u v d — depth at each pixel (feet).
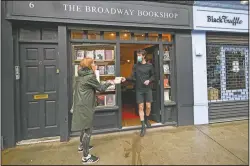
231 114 16.93
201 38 15.87
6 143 11.92
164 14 14.73
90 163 9.72
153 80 14.73
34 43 12.92
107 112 14.30
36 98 13.04
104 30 13.94
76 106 9.65
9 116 12.01
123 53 23.79
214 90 16.63
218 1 15.94
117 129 14.30
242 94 17.38
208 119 16.20
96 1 13.41
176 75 15.52
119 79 11.18
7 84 11.98
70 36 13.75
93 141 12.60
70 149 11.62
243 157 10.07
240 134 13.50
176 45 15.40
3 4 11.82
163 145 11.78
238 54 17.25
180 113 15.52
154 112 16.33
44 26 13.03
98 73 14.28
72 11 12.94
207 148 11.25
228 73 17.02
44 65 13.11
